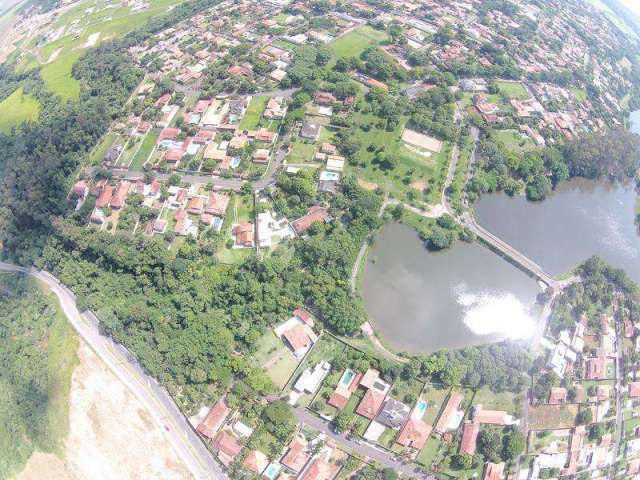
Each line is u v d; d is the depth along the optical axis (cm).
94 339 16662
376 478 13812
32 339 16900
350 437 14612
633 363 16875
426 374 15512
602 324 17400
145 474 14212
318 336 16550
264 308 16900
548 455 14825
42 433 14962
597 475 15038
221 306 17325
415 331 17012
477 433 14725
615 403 16175
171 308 17325
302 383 15325
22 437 15100
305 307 17288
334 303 16650
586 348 16762
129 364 16038
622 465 15325
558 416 15450
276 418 14388
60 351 16488
